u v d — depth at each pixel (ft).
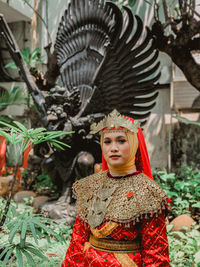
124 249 5.13
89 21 14.46
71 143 13.11
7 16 23.08
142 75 13.38
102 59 12.64
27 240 10.03
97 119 13.23
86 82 14.12
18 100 21.34
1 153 16.93
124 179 5.41
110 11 13.98
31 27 23.66
